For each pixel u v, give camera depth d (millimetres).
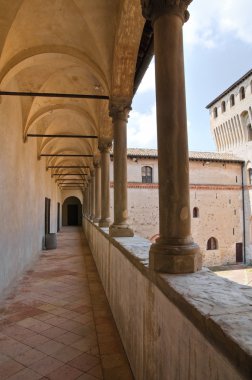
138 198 22672
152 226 22656
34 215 11898
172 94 2832
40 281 8391
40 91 9008
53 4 5758
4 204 7098
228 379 1339
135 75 6621
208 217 23703
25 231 9820
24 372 3688
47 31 6367
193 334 1758
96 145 13125
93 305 6223
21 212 9156
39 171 13539
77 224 42125
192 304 1782
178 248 2635
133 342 3621
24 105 9242
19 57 6570
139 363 3268
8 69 6473
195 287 2150
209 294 1976
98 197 13195
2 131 6887
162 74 2873
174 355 2104
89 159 17609
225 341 1362
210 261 23281
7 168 7359
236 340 1287
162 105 2854
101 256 8484
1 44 5918
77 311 5867
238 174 24969
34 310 5930
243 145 25609
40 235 14164
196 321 1703
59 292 7238
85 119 11305
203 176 24078
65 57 6992
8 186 7480
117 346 4348
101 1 5625
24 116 9383
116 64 6051
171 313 2176
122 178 6203
